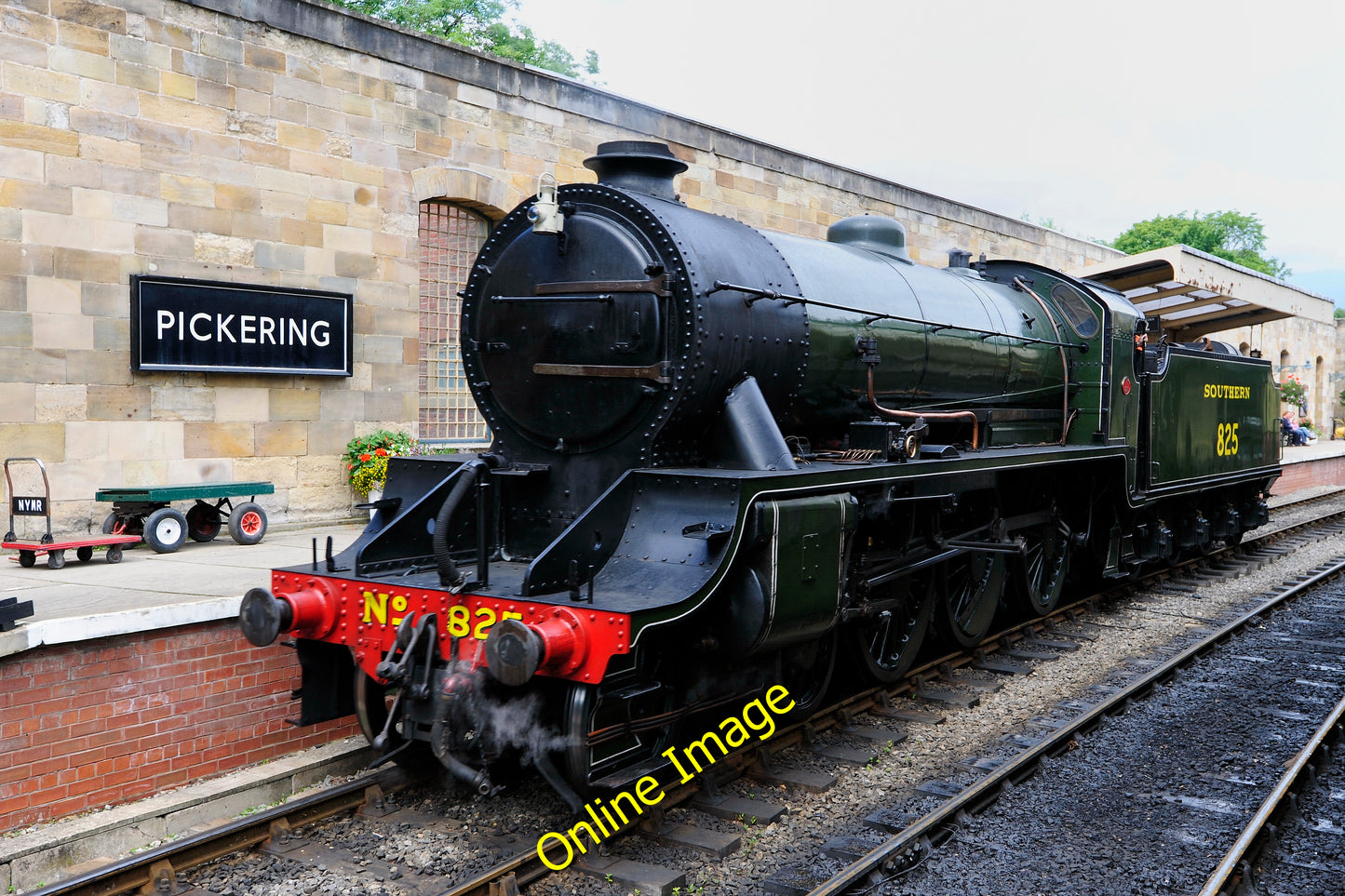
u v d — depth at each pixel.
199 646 5.27
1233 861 4.29
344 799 4.87
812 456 6.00
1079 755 5.83
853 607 5.86
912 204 17.14
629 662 4.55
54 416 8.13
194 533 8.63
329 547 5.20
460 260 11.65
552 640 4.11
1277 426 14.66
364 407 10.30
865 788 5.28
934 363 7.20
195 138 8.84
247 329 9.20
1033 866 4.40
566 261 5.36
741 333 5.34
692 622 4.93
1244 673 7.62
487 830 4.67
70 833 4.48
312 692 5.14
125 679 4.96
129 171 8.45
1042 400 9.01
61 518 8.20
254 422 9.43
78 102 8.13
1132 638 8.77
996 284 9.21
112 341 8.43
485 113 11.05
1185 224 53.88
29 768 4.59
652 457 5.16
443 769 5.29
